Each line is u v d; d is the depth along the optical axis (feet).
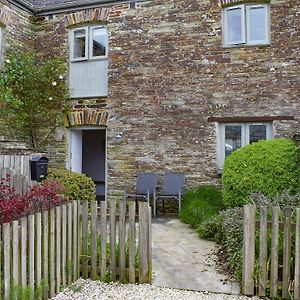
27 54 37.96
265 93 32.19
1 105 34.58
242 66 32.81
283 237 15.61
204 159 33.58
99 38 37.50
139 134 35.50
